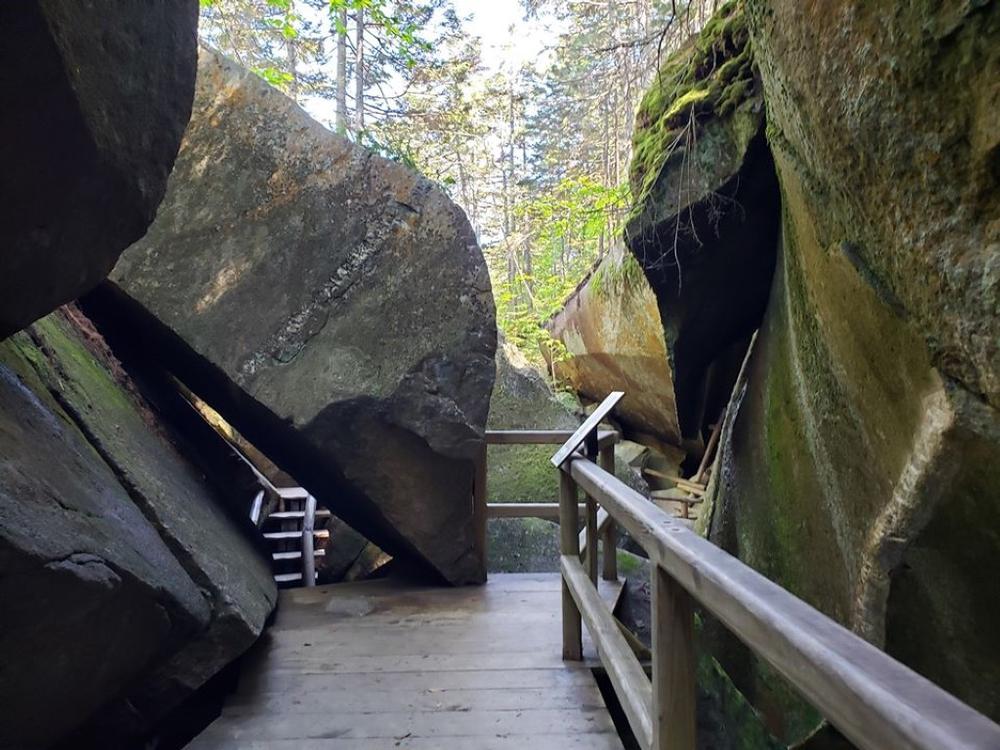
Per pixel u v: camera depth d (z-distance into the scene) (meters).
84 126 1.54
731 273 3.74
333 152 3.79
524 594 4.04
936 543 1.79
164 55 1.85
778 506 3.27
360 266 3.75
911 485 1.72
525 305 13.70
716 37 3.41
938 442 1.57
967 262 1.28
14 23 1.23
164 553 2.38
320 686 2.79
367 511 4.31
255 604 2.89
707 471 7.49
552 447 6.77
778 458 3.27
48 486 1.79
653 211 3.55
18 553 1.39
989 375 1.31
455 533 4.07
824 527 2.67
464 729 2.45
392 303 3.76
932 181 1.33
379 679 2.87
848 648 0.84
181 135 2.06
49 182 1.55
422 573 4.43
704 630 3.65
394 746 2.34
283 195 3.71
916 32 1.26
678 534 1.46
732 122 3.26
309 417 3.61
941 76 1.23
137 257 3.57
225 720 2.51
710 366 4.77
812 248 2.30
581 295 8.91
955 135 1.24
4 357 2.31
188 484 3.52
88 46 1.48
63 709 1.80
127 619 1.93
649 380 7.68
